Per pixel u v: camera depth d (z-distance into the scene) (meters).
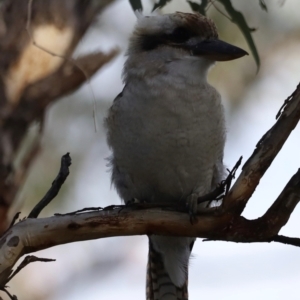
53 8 11.71
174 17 9.49
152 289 10.26
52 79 11.55
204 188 9.27
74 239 7.52
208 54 9.20
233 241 7.48
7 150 11.24
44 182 12.88
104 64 11.76
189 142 8.88
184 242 10.02
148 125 8.85
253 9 13.31
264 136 7.25
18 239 7.39
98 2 12.09
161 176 9.09
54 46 11.65
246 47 12.98
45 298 14.06
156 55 9.27
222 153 9.34
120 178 9.50
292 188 7.21
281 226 7.31
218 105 9.05
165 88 8.92
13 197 11.07
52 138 13.16
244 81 13.60
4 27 11.70
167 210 7.55
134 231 7.54
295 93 7.20
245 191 7.27
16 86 11.52
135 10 9.59
